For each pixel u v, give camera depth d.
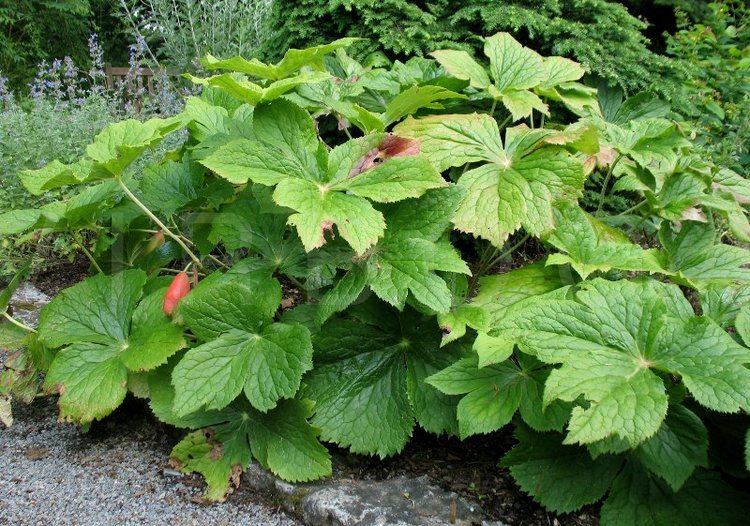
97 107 1.77
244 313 0.80
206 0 2.82
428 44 1.27
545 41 1.29
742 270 0.84
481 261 0.97
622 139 0.99
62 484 0.81
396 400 0.85
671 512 0.72
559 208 0.84
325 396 0.85
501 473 0.83
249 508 0.79
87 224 0.91
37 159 1.43
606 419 0.62
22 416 0.95
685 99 1.38
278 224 0.87
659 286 0.76
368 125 0.91
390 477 0.83
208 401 0.76
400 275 0.77
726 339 0.66
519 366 0.80
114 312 0.87
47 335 0.86
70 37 3.80
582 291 0.73
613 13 1.36
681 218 0.90
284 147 0.80
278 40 1.42
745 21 2.13
